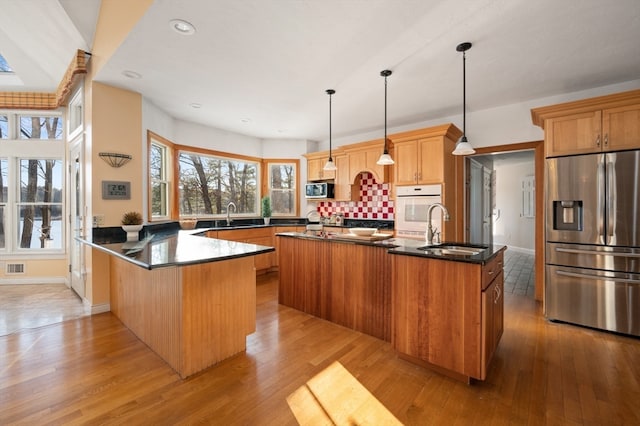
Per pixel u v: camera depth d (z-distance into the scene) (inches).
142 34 89.7
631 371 83.0
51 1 103.3
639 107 103.3
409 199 162.2
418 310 84.1
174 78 120.9
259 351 94.0
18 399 70.1
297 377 79.8
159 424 62.4
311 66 110.8
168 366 84.8
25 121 173.3
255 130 208.4
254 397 71.3
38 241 176.9
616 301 107.9
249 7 77.7
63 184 173.9
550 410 67.0
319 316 122.6
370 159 187.9
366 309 107.3
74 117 151.3
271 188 238.1
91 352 93.0
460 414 65.8
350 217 214.7
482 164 226.7
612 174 107.6
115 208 128.2
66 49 128.9
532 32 89.4
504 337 105.3
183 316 79.2
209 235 169.9
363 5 77.1
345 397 71.6
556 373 82.1
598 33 90.0
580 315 114.6
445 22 84.5
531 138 146.5
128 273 110.3
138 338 103.0
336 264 116.6
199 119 180.9
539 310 133.6
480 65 110.3
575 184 114.5
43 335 105.0
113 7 100.2
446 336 79.2
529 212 291.6
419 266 84.0
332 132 212.5
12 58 146.3
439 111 163.2
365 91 135.0
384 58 105.0
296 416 64.9
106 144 125.4
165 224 158.7
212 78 121.2
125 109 131.5
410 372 82.5
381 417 64.7
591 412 66.2
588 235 112.7
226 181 215.3
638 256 103.1
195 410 66.6
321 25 85.6
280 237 137.9
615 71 115.6
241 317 93.1
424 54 102.3
